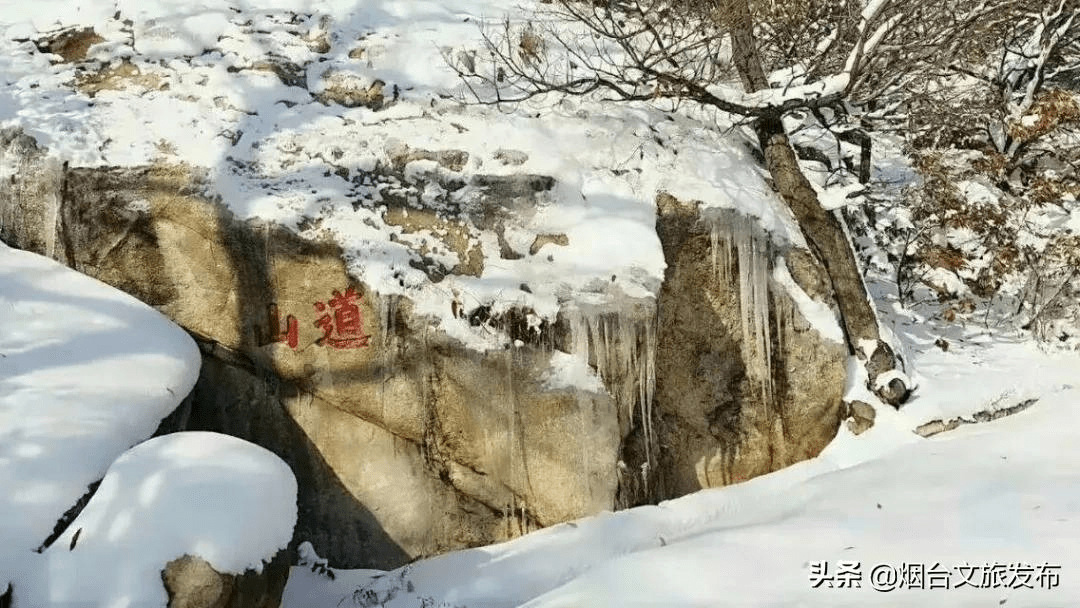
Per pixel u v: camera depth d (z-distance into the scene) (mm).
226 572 3900
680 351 6277
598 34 6719
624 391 6008
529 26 7141
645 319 6008
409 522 6023
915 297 8062
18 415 4625
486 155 6363
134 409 5004
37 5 6965
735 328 6379
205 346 6074
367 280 5941
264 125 6363
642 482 6027
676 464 6203
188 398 5656
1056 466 5199
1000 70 8945
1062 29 8602
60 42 6695
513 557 5617
